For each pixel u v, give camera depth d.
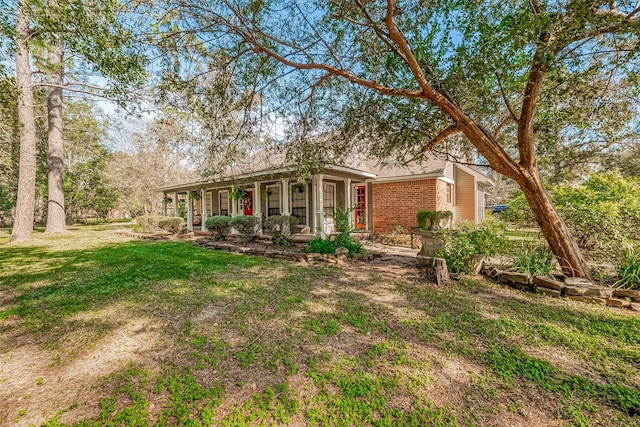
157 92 5.01
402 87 5.24
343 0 4.47
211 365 2.44
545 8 3.38
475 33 4.18
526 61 3.84
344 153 6.62
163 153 18.70
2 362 2.51
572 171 13.64
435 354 2.59
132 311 3.65
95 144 21.09
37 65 6.02
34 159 11.12
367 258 6.85
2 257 7.40
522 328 3.09
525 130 4.39
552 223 4.54
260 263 6.54
